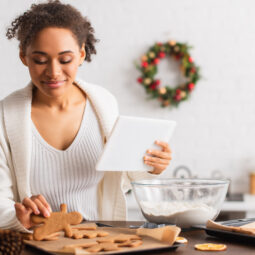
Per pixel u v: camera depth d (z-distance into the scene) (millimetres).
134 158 1496
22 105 1597
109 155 1413
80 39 1433
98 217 1834
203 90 3701
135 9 3691
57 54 1364
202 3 3688
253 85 3699
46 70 1380
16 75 3557
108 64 3699
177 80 3680
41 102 1634
